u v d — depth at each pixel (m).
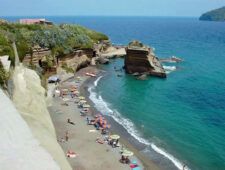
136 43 98.31
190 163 40.88
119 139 47.69
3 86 34.69
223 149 45.12
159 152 43.84
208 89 79.69
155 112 61.38
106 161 40.38
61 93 70.12
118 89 79.12
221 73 100.00
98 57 115.06
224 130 52.19
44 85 70.56
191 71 103.25
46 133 33.84
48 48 85.62
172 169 39.25
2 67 36.97
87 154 42.00
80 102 64.00
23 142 22.38
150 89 79.56
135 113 60.62
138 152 43.62
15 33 81.12
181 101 69.19
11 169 19.17
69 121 53.38
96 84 83.25
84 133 49.19
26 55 76.69
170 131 51.69
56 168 20.38
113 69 104.12
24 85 44.59
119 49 141.25
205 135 50.06
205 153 43.81
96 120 54.38
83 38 106.81
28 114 37.03
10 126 23.89
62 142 45.25
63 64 91.31
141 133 50.59
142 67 96.12
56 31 95.81
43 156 21.28
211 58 132.62
